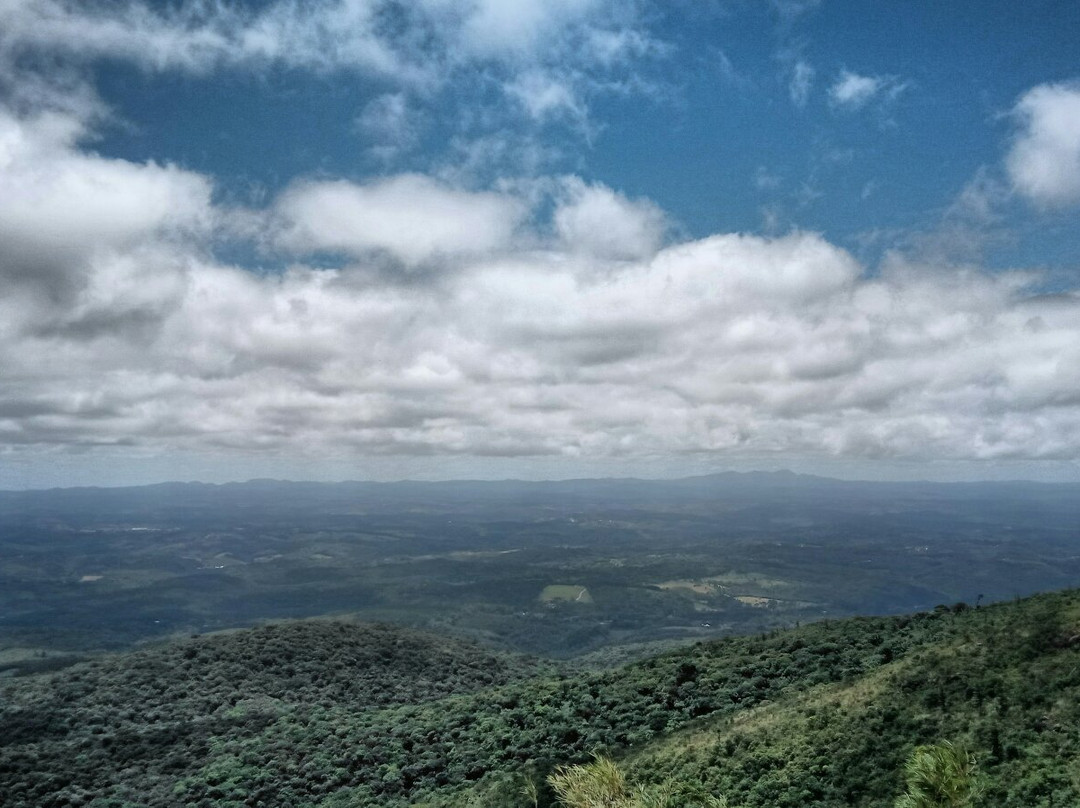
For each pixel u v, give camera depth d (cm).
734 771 4494
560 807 4553
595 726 6706
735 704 6178
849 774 4034
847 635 7138
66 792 7138
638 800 2306
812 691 5459
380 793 6600
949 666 4606
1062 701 3809
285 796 6775
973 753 3653
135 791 7125
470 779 6462
